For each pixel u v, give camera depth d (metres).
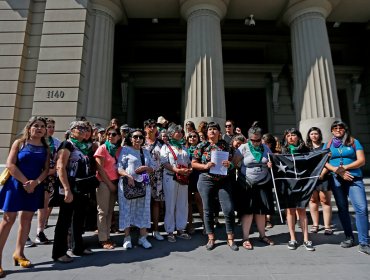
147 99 12.86
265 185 4.38
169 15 9.98
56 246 3.57
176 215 4.70
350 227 4.21
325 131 7.98
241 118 12.72
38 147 3.55
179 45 12.53
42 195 3.60
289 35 12.70
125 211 4.12
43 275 3.14
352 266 3.39
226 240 4.56
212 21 8.60
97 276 3.10
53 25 8.23
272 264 3.46
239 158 4.46
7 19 8.38
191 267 3.35
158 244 4.34
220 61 8.52
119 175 4.34
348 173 4.08
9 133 7.71
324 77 8.38
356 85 12.09
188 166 4.75
